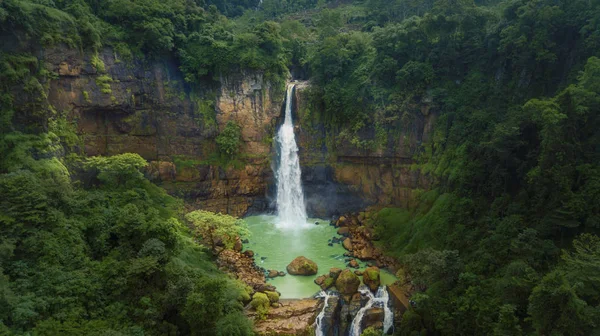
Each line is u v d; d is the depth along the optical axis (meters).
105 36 38.12
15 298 19.41
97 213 28.30
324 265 35.78
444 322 23.72
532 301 19.11
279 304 29.22
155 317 22.06
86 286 22.27
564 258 20.89
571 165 25.81
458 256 27.45
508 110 34.72
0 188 23.80
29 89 30.11
